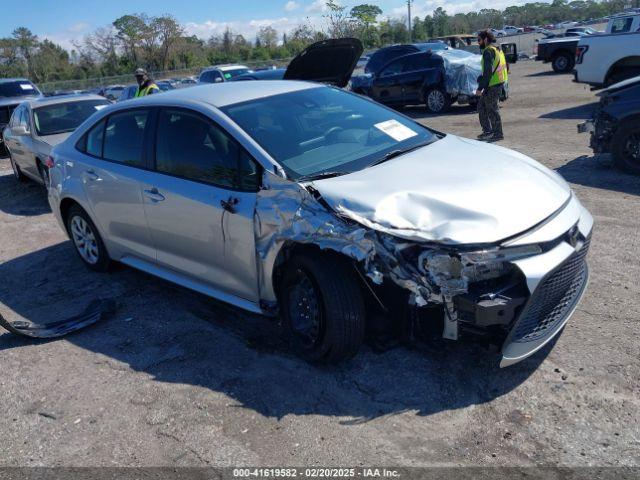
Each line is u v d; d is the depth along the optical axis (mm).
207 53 72625
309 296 3646
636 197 6488
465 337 3279
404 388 3467
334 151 4027
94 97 10367
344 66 7375
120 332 4527
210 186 4094
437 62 14961
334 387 3549
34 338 4516
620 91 7312
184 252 4461
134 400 3633
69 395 3764
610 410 3123
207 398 3568
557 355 3641
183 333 4402
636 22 12344
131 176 4750
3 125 15039
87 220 5566
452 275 3078
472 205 3279
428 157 3967
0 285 5828
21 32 71125
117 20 65688
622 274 4645
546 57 23016
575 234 3471
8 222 8164
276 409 3402
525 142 9938
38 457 3217
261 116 4203
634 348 3635
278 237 3584
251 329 4367
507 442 2977
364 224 3203
